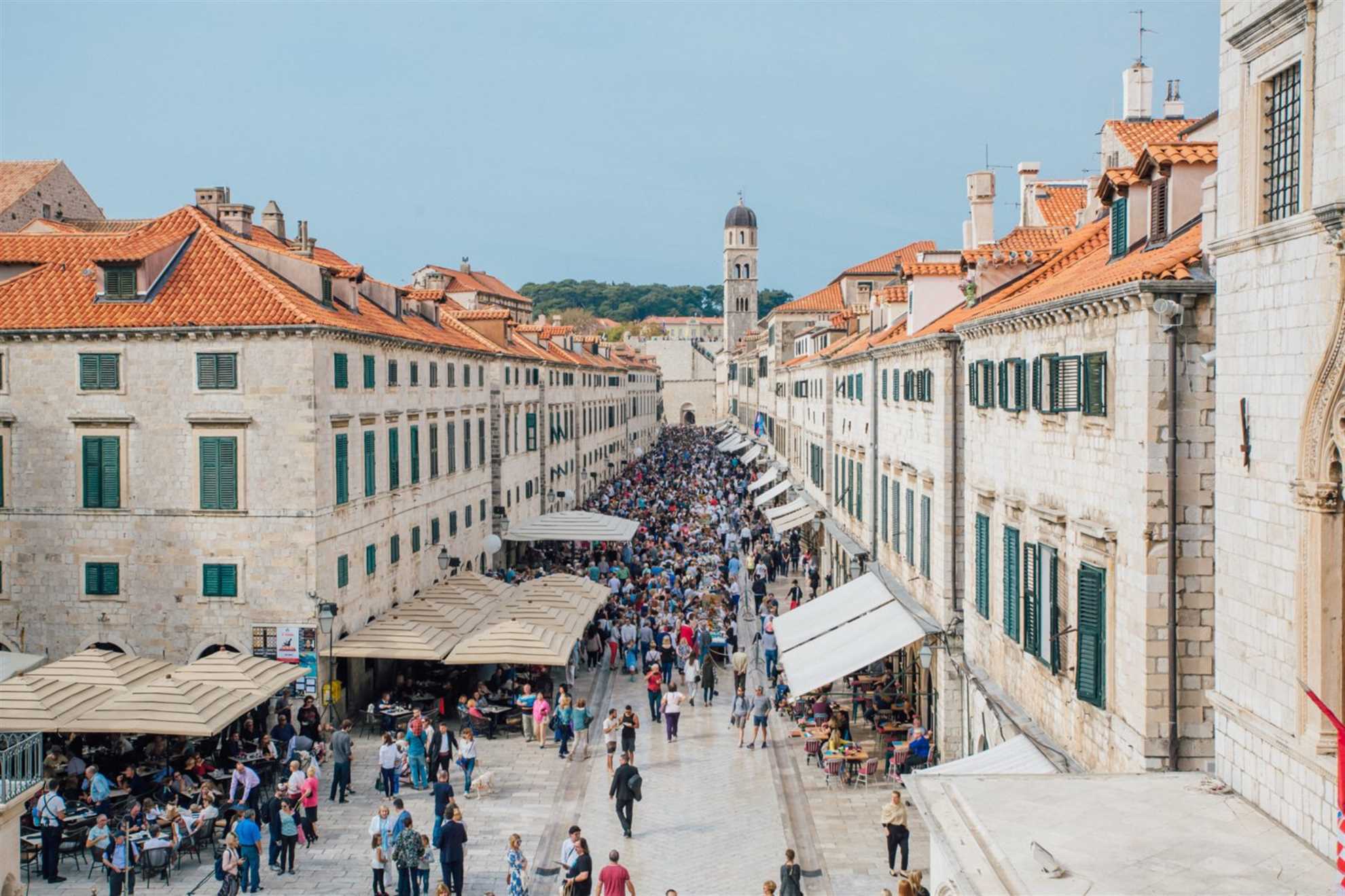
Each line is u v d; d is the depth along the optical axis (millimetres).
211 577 34406
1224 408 14789
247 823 22969
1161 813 14086
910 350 34156
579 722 33562
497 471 58844
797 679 28719
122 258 34750
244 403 34094
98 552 34938
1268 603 13719
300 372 33906
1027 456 22094
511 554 62062
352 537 37312
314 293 37406
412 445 44375
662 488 91812
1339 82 12000
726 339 189750
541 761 32250
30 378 35031
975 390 26297
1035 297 22656
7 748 17484
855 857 24438
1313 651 12703
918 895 19125
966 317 28828
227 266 36344
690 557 59469
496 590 42969
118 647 34906
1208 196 15984
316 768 26344
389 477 41375
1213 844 13016
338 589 35969
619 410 116938
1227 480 14766
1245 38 14008
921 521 32219
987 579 25312
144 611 34781
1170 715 16375
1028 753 20203
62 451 35000
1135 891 11828
